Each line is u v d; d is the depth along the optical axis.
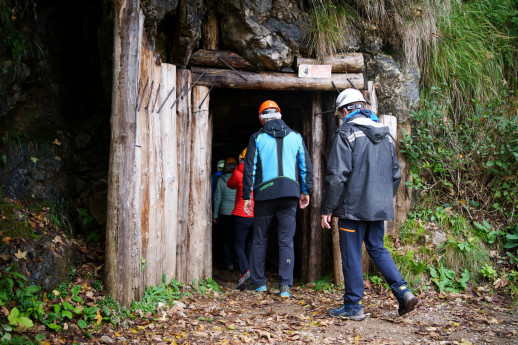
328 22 5.46
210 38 5.25
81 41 5.05
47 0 4.64
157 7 4.38
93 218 4.56
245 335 3.38
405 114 5.72
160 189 4.30
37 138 4.38
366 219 3.64
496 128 5.45
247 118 7.40
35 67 4.43
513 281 4.73
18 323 2.90
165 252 4.41
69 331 3.15
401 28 5.77
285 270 4.71
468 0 6.64
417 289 4.68
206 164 5.30
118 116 3.60
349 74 5.42
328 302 4.42
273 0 5.13
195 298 4.37
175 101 4.63
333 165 3.66
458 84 6.02
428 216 5.34
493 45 6.31
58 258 3.63
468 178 5.52
